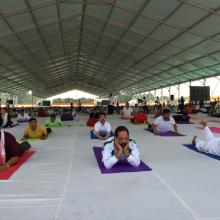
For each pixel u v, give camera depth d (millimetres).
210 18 13539
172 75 28281
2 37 17297
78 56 30703
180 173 4277
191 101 24359
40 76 36562
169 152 5957
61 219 2717
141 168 4535
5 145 4762
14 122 15336
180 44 18000
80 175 4227
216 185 3689
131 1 13914
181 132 9547
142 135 8875
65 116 16234
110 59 27828
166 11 13984
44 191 3520
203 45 17250
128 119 17078
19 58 23609
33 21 15969
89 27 19344
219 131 10195
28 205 3074
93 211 2893
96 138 8188
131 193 3412
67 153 5965
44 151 6199
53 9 15094
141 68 28047
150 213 2828
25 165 4875
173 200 3170
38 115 23078
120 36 19453
